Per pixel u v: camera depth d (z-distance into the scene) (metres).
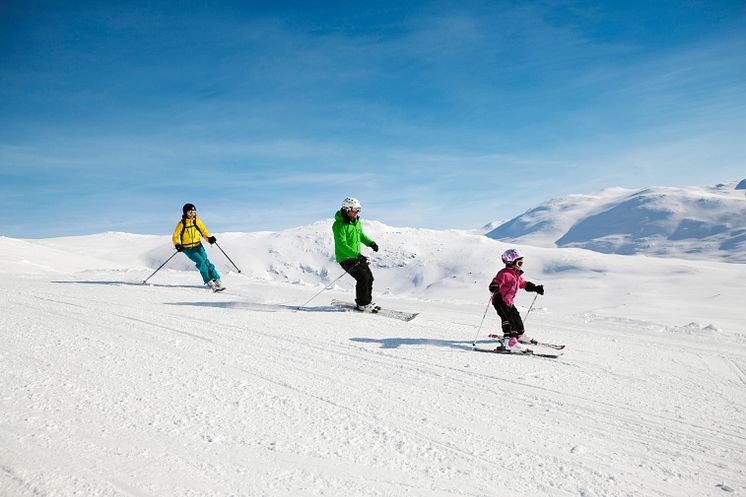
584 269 110.81
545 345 5.96
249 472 2.68
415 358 5.20
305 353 5.22
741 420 3.72
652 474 2.86
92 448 2.83
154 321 6.51
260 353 5.15
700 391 4.41
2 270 17.88
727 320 12.66
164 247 166.12
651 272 98.56
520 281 5.92
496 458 3.00
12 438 2.87
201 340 5.57
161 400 3.65
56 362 4.39
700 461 3.04
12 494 2.32
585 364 5.22
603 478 2.79
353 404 3.81
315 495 2.48
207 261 10.51
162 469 2.65
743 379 4.85
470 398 4.05
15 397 3.50
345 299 9.89
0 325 5.72
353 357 5.16
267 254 178.62
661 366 5.25
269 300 8.98
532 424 3.55
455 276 127.94
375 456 2.96
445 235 177.88
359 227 8.14
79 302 7.74
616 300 49.19
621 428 3.52
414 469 2.82
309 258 174.50
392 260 155.88
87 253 161.38
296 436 3.18
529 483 2.71
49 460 2.65
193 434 3.11
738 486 2.73
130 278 11.91
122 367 4.39
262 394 3.93
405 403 3.88
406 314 7.82
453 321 7.42
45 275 12.06
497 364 5.07
